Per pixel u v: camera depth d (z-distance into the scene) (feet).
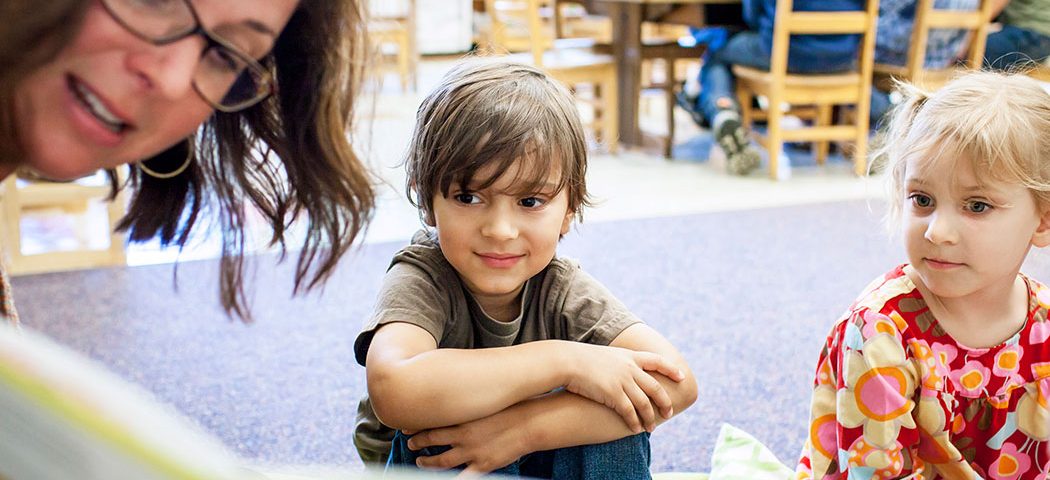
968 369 3.67
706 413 5.85
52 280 8.14
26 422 1.33
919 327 3.68
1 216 8.14
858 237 9.47
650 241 9.37
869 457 3.65
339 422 5.71
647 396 3.52
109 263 8.59
